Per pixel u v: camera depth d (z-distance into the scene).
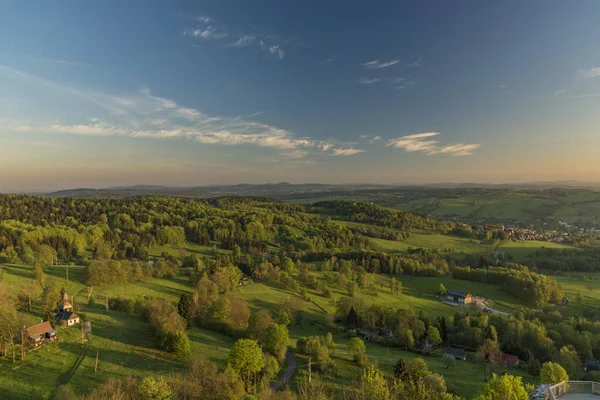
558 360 86.94
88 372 57.75
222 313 89.81
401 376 63.16
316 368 73.44
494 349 93.44
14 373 54.19
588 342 96.06
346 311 116.25
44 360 59.09
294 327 104.81
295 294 131.88
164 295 108.06
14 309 70.50
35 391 50.81
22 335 59.38
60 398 47.19
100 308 87.44
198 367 60.66
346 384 67.56
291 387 64.81
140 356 66.12
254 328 83.38
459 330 110.75
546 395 30.80
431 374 69.56
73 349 64.19
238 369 62.16
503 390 46.25
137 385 53.03
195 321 90.75
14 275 99.44
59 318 73.25
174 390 54.59
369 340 102.81
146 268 125.19
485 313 127.62
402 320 106.75
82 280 107.75
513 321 110.75
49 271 111.56
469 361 93.12
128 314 87.00
